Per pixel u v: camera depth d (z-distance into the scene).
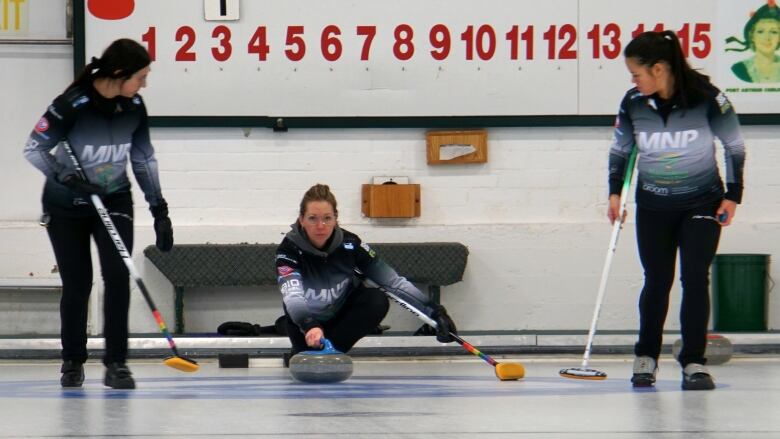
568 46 22.95
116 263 12.69
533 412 10.27
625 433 8.77
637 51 12.54
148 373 16.34
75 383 13.30
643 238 13.12
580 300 23.12
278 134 23.05
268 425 9.30
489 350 20.28
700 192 12.78
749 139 23.23
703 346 12.84
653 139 12.82
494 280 23.11
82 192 12.50
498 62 22.91
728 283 22.27
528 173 23.17
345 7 22.83
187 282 22.31
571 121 23.00
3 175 22.98
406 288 14.35
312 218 13.88
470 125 22.95
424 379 14.80
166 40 22.72
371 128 23.05
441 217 23.19
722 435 8.67
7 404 11.12
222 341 20.31
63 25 23.05
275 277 22.33
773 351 20.64
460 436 8.59
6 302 22.83
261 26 22.81
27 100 23.02
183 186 22.98
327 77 22.88
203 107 22.83
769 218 23.33
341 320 14.84
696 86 12.60
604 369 16.77
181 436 8.61
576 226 23.06
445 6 22.88
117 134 12.78
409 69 22.89
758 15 23.02
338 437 8.52
